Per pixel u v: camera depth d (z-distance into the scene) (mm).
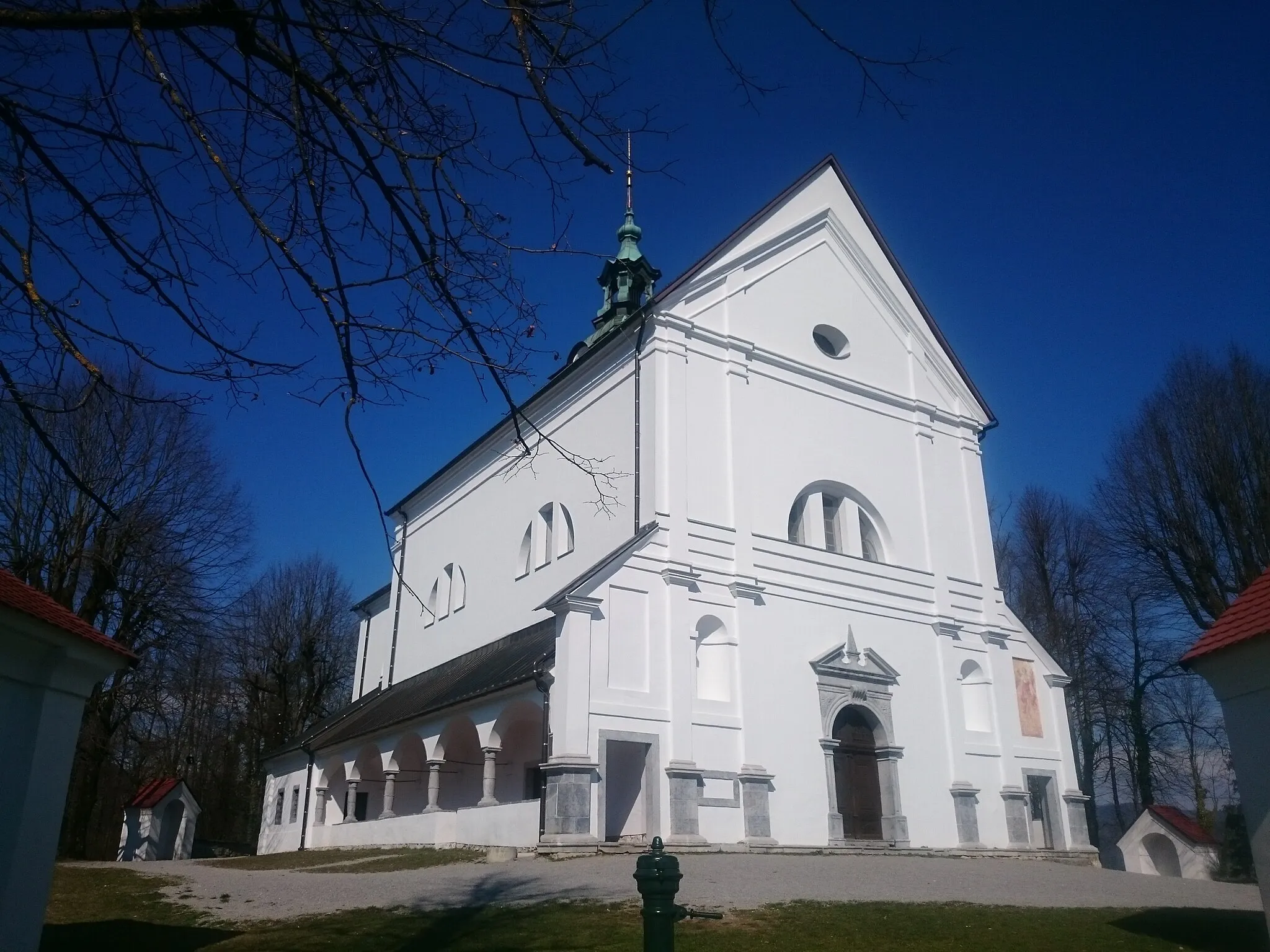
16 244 5316
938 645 27797
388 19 5504
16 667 9547
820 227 30422
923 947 11703
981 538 30297
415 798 31422
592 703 21312
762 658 24219
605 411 27109
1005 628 29422
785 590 25297
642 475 24766
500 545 31422
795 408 27641
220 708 56250
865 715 25844
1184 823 29016
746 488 25625
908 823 25172
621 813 22156
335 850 27312
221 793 55438
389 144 5559
